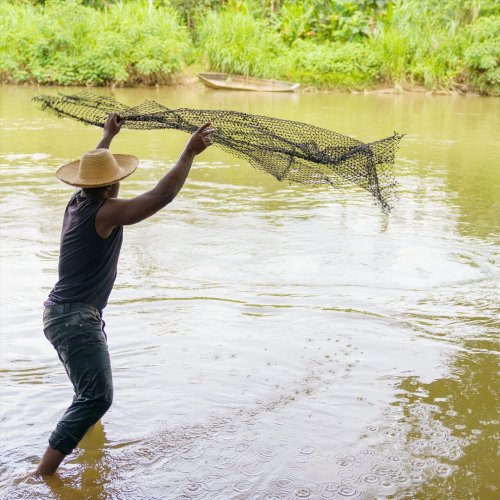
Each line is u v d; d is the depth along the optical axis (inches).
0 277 219.3
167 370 163.3
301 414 145.3
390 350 174.9
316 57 946.7
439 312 198.8
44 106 162.7
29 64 917.2
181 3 1075.9
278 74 944.3
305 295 209.3
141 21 955.3
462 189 360.2
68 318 126.5
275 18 1062.4
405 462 129.2
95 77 904.3
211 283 217.9
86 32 941.2
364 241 263.0
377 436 137.6
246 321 190.7
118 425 141.3
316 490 120.9
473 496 119.7
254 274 226.5
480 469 127.3
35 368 164.9
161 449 133.3
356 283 220.2
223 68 935.7
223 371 163.2
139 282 217.3
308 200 331.6
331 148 144.3
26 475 125.2
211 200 327.9
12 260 235.1
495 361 170.1
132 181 359.9
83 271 127.6
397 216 302.7
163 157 430.0
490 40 909.8
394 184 157.4
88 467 127.6
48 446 129.3
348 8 1032.2
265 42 959.0
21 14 973.8
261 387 156.3
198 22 1042.7
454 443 135.6
